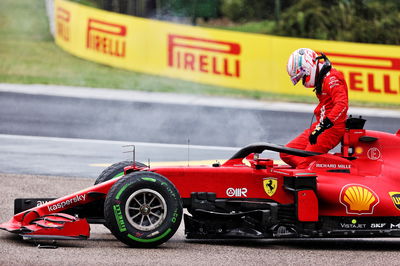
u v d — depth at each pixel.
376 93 68.75
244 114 62.56
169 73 76.00
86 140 48.53
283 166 24.89
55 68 80.94
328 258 21.31
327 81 24.14
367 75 68.69
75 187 33.09
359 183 23.28
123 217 20.94
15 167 37.62
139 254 20.44
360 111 66.19
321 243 24.34
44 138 48.47
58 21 92.00
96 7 100.12
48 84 73.94
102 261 19.30
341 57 69.00
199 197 22.59
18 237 22.55
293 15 94.56
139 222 21.56
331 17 93.00
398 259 21.69
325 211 22.98
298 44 71.31
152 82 76.62
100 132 52.00
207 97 71.31
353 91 68.62
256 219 22.53
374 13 92.75
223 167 23.03
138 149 46.00
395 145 24.22
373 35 91.12
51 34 98.06
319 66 24.45
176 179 22.61
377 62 68.62
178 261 19.72
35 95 67.25
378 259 21.55
